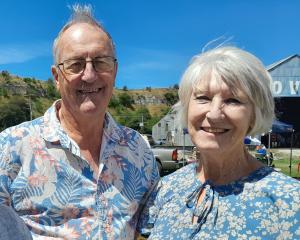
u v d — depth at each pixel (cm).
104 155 70
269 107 55
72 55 67
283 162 609
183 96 58
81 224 66
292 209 49
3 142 66
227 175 57
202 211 55
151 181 77
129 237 70
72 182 67
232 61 54
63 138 67
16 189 66
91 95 68
